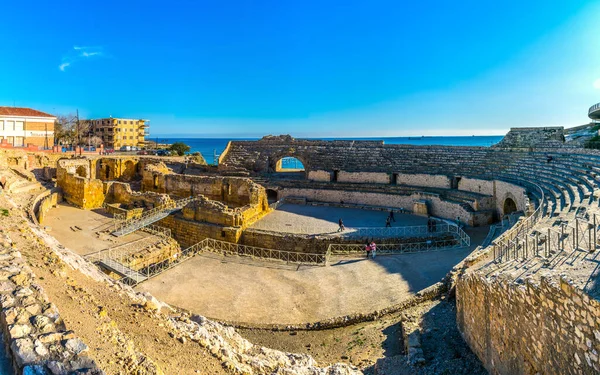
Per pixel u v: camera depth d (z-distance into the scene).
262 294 24.31
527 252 16.09
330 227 39.44
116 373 7.50
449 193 47.00
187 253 35.66
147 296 14.86
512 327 11.80
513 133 57.12
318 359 16.70
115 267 27.84
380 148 60.78
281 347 18.12
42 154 62.12
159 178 55.19
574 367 8.80
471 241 34.59
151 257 32.19
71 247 32.41
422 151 57.50
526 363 10.94
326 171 57.16
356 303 22.61
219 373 9.86
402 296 22.81
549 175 37.78
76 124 108.88
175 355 10.04
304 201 52.47
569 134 72.50
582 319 8.50
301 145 66.44
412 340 15.96
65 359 6.59
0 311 8.03
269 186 56.28
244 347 13.62
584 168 34.25
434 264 28.03
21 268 10.25
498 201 41.38
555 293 9.54
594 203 22.70
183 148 92.94
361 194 50.78
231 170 63.91
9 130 70.94
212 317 21.25
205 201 40.75
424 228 38.25
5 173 48.50
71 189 49.50
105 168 64.56
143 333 10.60
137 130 127.25
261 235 37.38
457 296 17.52
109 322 9.73
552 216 23.14
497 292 12.80
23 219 18.92
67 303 9.87
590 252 13.76
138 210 42.88
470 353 15.20
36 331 7.23
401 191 50.25
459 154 54.22
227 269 28.88
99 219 42.06
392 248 34.31
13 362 6.65
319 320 20.73
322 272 28.09
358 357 16.64
